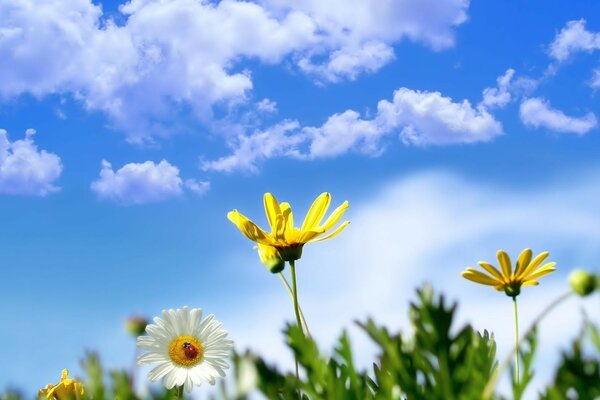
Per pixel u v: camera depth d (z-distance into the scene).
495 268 0.45
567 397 0.30
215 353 0.53
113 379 0.35
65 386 0.42
